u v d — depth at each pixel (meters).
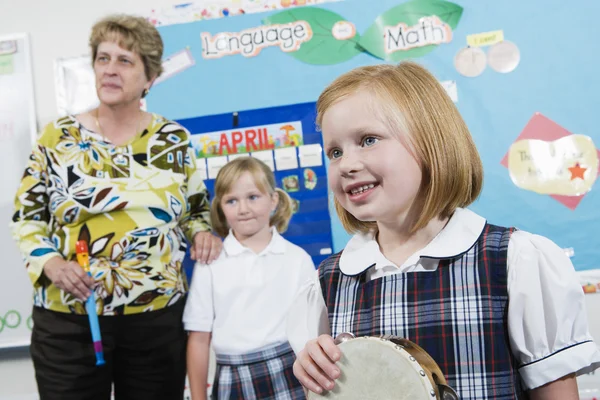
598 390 1.67
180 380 1.54
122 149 1.51
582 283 1.74
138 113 1.57
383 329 0.73
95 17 1.95
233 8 1.92
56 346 1.43
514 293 0.69
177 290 1.54
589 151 1.77
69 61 1.94
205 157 1.91
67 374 1.43
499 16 1.82
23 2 1.96
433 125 0.72
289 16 1.90
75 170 1.47
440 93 0.75
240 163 1.63
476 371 0.68
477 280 0.71
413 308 0.72
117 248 1.45
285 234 1.85
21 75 1.94
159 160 1.54
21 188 1.49
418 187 0.72
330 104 0.74
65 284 1.38
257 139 1.90
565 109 1.79
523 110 1.80
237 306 1.51
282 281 1.53
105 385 1.46
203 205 1.66
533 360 0.69
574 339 0.70
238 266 1.55
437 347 0.70
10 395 1.88
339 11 1.88
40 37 1.95
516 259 0.70
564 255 0.73
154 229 1.49
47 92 1.95
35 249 1.44
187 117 1.92
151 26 1.58
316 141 1.87
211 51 1.92
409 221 0.76
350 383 0.69
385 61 1.85
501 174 1.80
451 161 0.73
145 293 1.47
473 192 0.77
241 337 1.48
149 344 1.48
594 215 1.75
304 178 1.87
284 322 1.49
